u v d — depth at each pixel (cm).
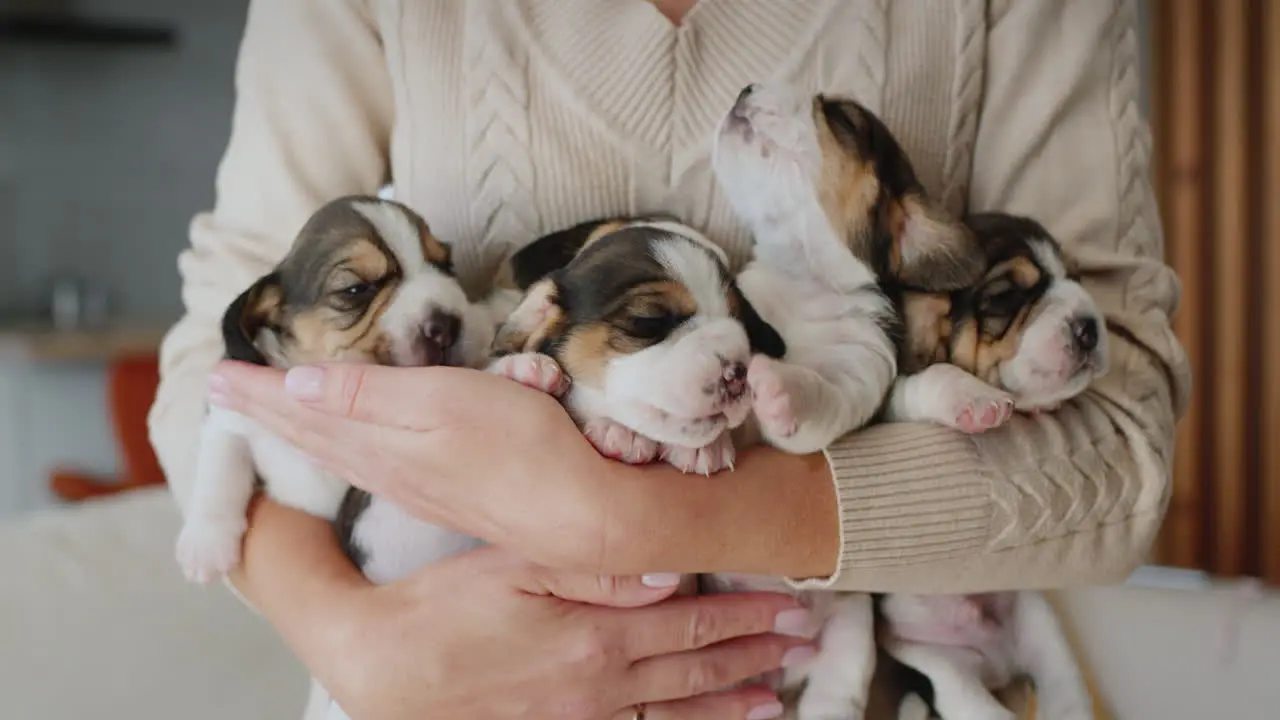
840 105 60
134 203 224
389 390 54
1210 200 151
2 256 216
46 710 82
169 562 99
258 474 63
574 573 56
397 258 61
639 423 54
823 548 55
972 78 66
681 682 57
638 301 56
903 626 64
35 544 96
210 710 88
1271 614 92
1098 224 64
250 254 67
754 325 58
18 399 197
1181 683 87
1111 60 66
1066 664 65
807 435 55
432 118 66
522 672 56
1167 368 62
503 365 56
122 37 212
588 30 65
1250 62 146
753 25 65
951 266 60
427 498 55
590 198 65
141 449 153
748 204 62
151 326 205
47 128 217
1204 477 153
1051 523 57
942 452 57
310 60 67
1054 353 59
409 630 56
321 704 66
